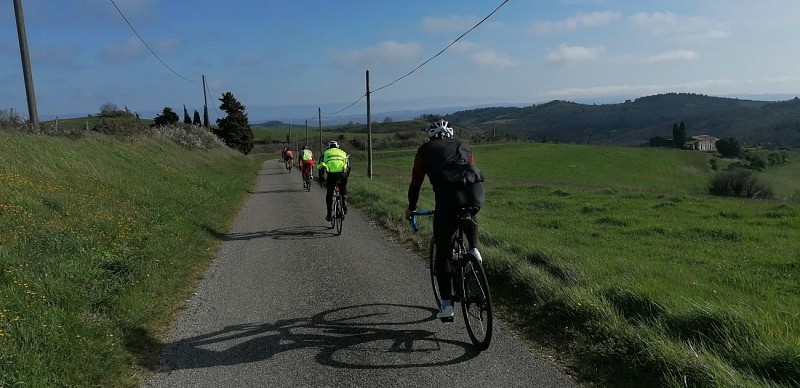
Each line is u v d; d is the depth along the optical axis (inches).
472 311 163.6
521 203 670.5
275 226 421.7
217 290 229.5
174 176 679.7
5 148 392.2
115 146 668.1
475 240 159.9
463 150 166.7
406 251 306.5
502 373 138.8
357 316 191.0
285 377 140.1
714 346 138.9
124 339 161.2
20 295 170.6
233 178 967.6
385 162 2324.1
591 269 224.5
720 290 211.8
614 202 659.4
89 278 207.6
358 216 469.4
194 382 137.9
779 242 377.1
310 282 240.7
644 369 131.6
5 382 121.4
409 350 157.2
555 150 3270.2
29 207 286.7
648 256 325.4
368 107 1170.0
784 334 140.6
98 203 366.6
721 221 487.5
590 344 149.3
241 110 2778.1
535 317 177.2
